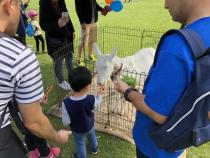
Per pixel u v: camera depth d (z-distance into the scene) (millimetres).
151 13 10766
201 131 1723
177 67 1576
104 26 8648
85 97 3145
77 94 3123
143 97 1887
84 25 5984
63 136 2117
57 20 4750
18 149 1944
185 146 1861
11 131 1866
